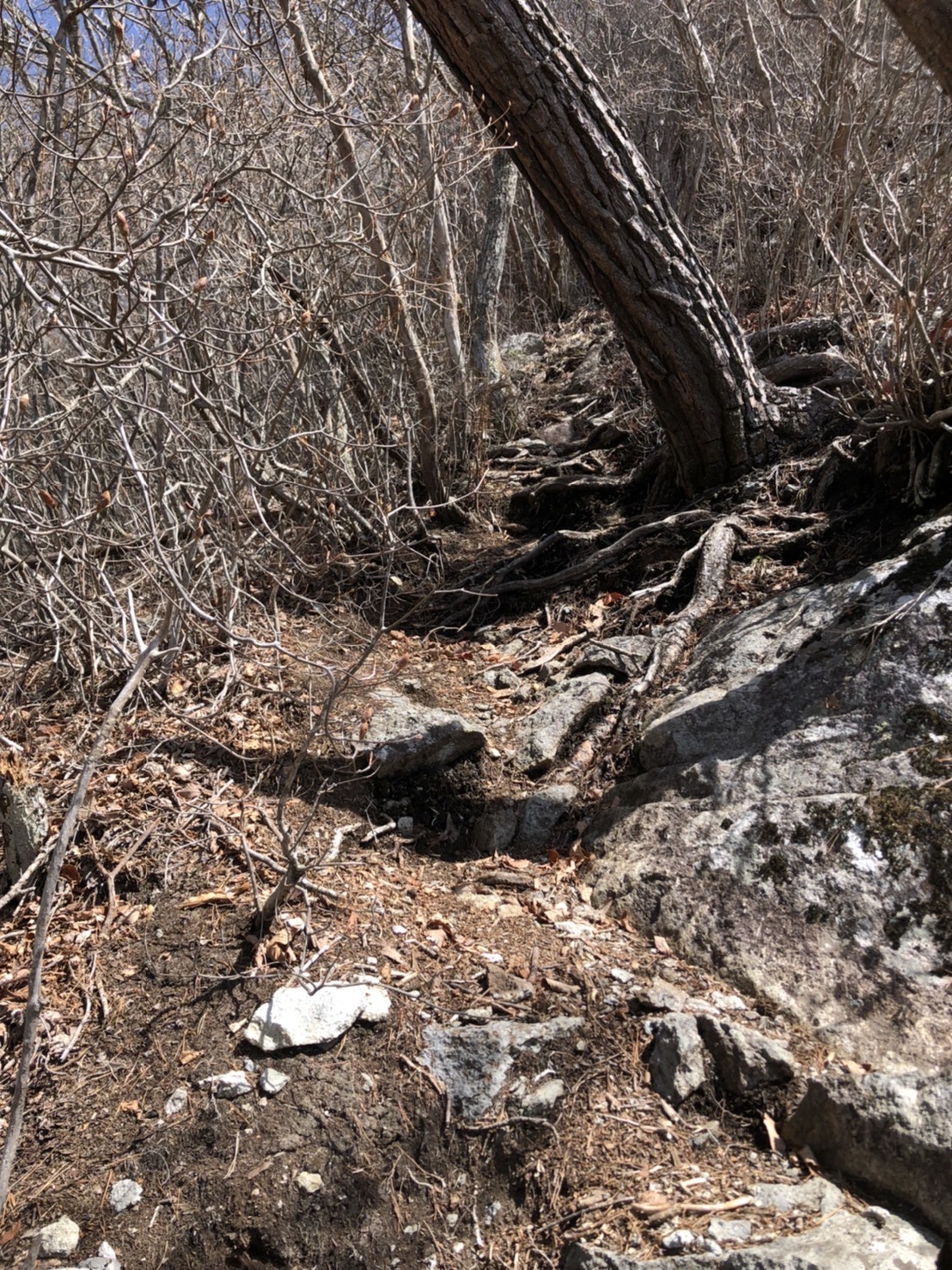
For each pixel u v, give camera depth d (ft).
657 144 21.89
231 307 10.43
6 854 7.46
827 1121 5.57
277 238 11.23
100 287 10.35
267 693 8.75
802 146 14.96
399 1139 5.86
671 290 10.35
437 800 8.65
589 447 14.51
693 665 9.01
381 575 11.87
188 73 10.82
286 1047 6.13
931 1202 5.13
